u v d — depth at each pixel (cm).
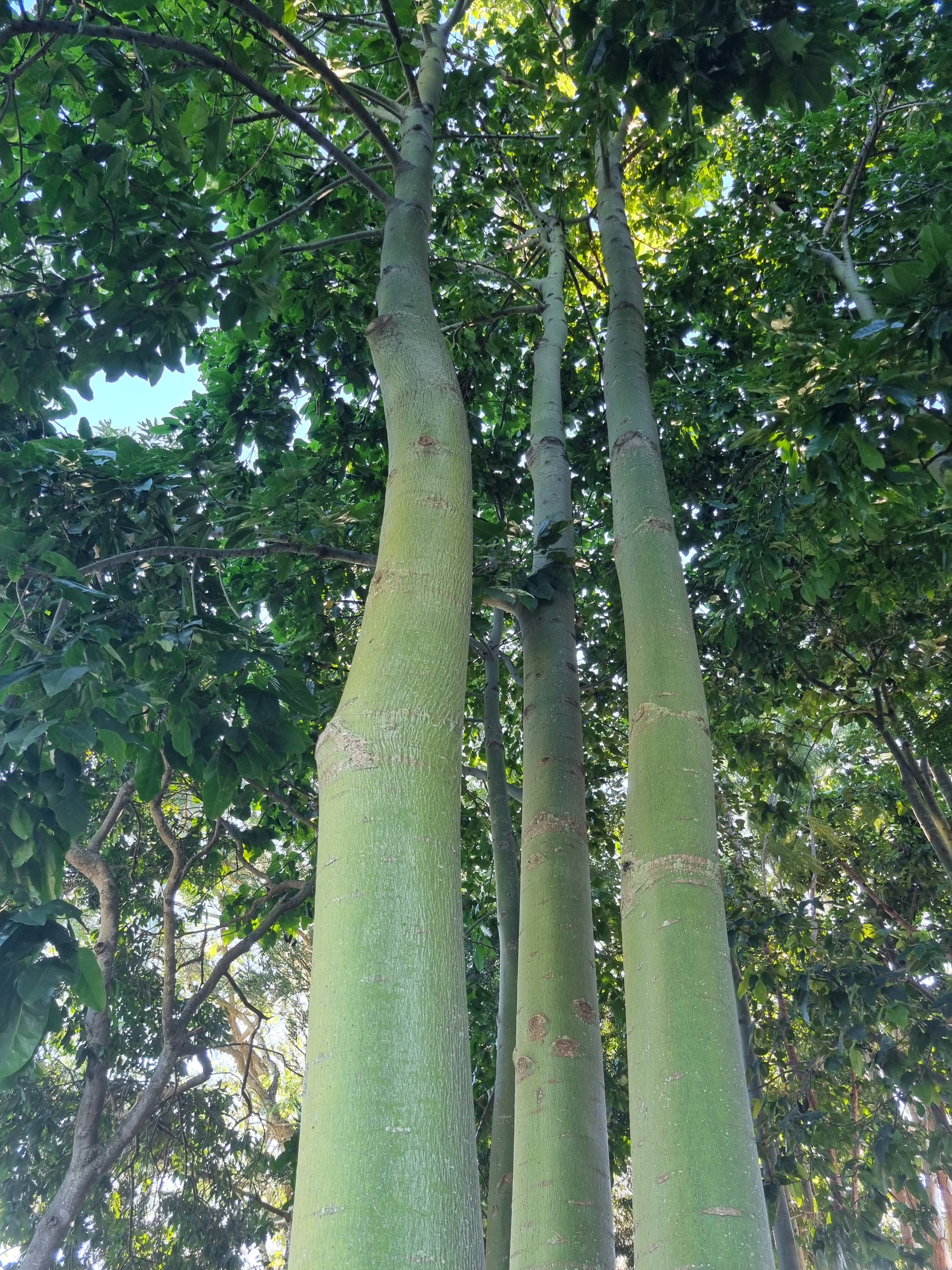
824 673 911
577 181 795
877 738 1259
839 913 912
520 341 848
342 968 173
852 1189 884
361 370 715
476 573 483
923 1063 652
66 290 466
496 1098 498
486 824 937
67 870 941
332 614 802
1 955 265
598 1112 329
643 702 341
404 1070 162
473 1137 166
